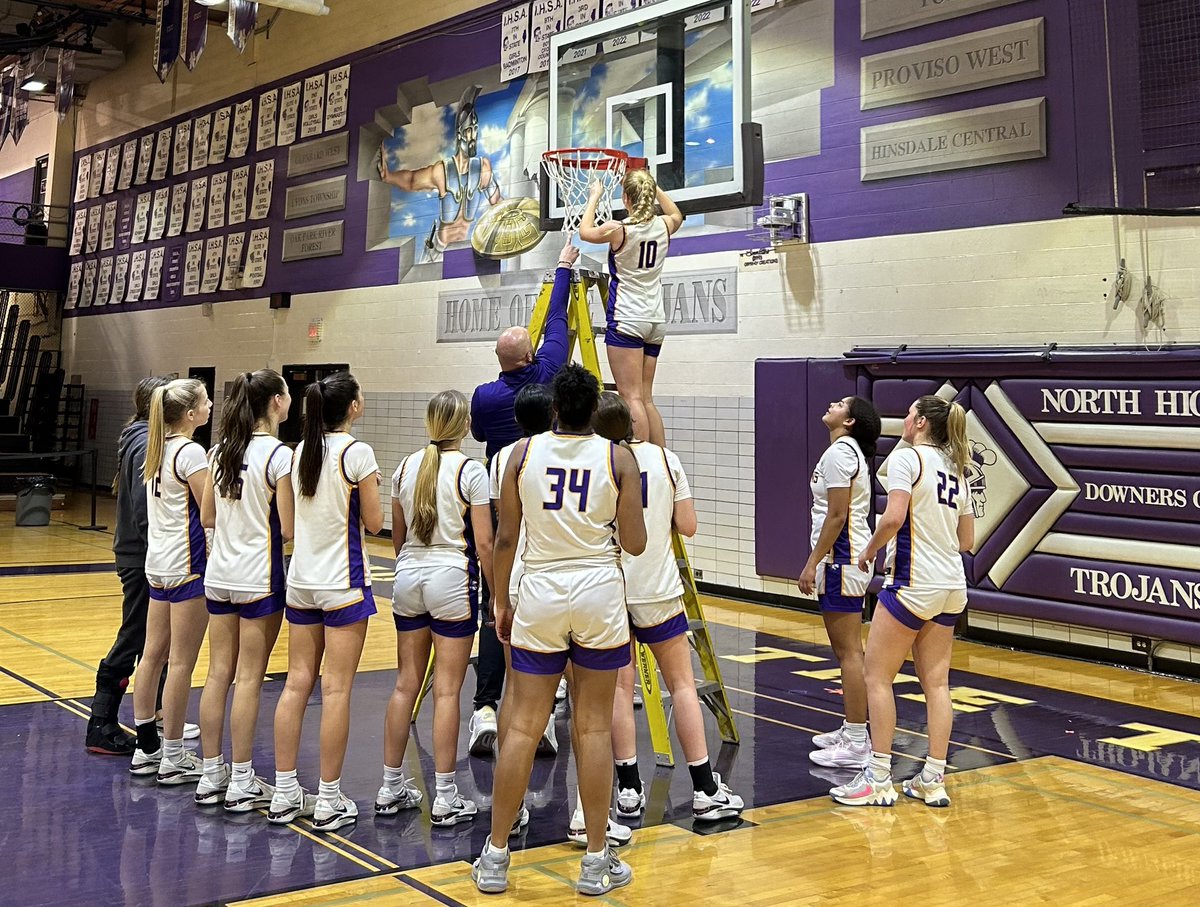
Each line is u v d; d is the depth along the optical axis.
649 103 7.09
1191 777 4.75
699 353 9.98
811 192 9.11
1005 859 3.71
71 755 4.76
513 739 3.30
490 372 12.39
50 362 20.84
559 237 11.59
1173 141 6.97
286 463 3.93
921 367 8.12
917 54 8.39
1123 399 7.02
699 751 4.08
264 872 3.46
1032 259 7.72
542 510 3.23
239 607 4.07
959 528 4.28
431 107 13.22
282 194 15.57
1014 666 7.16
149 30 18.62
